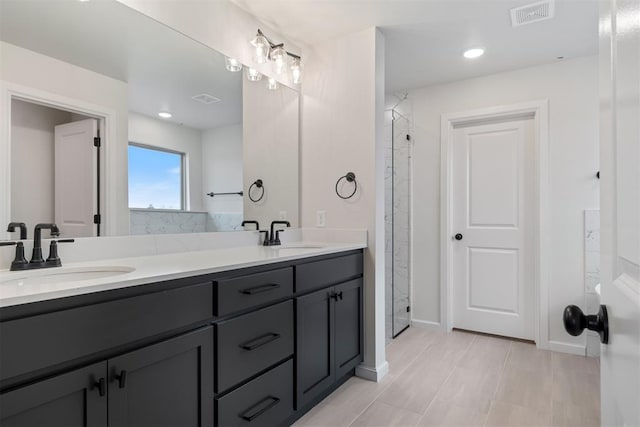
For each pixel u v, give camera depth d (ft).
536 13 7.13
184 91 6.41
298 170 8.68
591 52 8.84
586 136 9.03
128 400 3.58
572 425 6.03
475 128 10.69
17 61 4.47
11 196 4.38
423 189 11.25
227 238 7.14
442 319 10.90
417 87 11.23
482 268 10.59
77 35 5.05
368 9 7.06
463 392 7.13
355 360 7.47
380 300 7.90
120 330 3.51
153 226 5.95
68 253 4.85
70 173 4.95
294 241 8.52
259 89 7.75
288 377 5.68
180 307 4.08
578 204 9.08
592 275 8.91
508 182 10.24
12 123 4.42
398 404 6.68
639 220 1.42
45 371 3.02
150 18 5.87
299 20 7.52
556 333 9.29
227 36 7.00
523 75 9.78
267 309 5.30
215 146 6.97
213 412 4.46
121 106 5.56
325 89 8.41
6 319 2.80
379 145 7.90
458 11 7.10
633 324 1.51
